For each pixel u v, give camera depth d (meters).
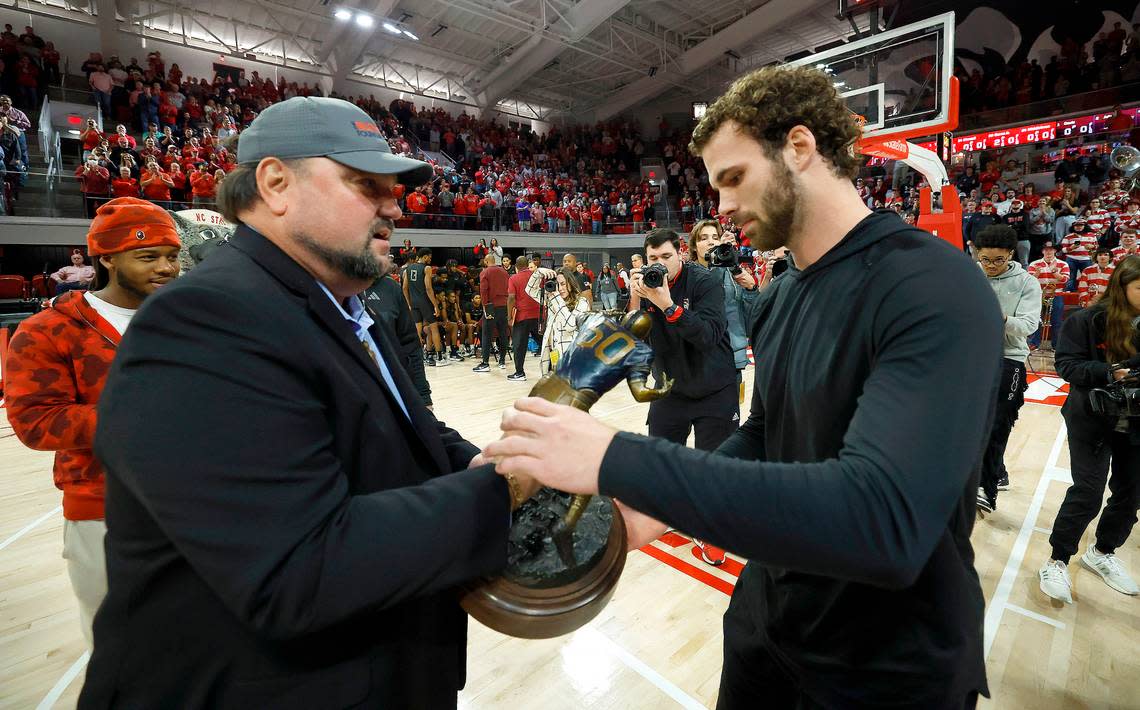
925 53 3.46
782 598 0.89
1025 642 1.87
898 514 0.52
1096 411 1.95
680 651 1.85
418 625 0.80
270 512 0.57
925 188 3.56
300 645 0.68
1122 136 11.24
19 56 10.09
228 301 0.60
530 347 8.77
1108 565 2.19
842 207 0.77
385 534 0.61
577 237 14.78
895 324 0.64
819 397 0.76
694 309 2.24
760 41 15.80
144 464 0.56
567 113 20.94
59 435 1.24
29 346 1.27
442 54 15.75
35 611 2.06
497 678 1.72
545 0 11.99
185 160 9.45
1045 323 6.87
